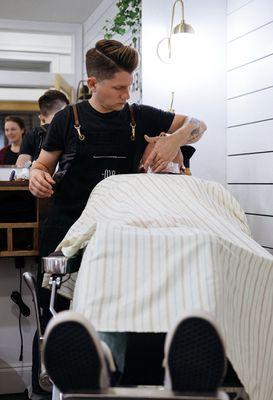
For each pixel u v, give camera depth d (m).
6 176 2.91
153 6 2.96
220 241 1.47
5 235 2.53
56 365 1.12
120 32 3.05
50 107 2.99
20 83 3.01
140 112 2.29
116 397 1.09
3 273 2.69
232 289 1.47
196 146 3.06
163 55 2.97
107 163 2.23
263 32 2.73
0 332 2.70
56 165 2.35
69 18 3.09
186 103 3.02
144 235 1.44
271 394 1.56
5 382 2.71
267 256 1.63
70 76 3.08
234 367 1.39
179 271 1.38
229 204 1.93
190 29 2.91
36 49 3.06
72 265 1.64
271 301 1.57
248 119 2.89
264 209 2.79
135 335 1.41
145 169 2.24
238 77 2.97
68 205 2.24
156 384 1.43
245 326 1.50
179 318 1.13
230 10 3.03
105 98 2.18
